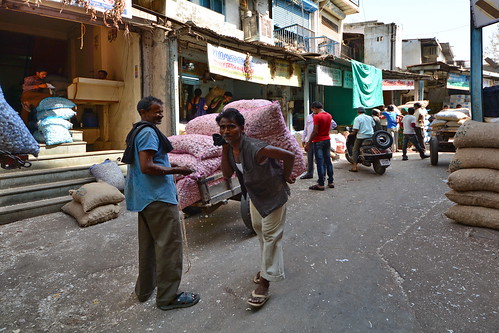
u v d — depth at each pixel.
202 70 9.87
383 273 2.98
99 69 8.93
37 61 10.02
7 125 2.88
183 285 2.95
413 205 5.11
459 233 3.85
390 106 11.91
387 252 3.43
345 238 3.87
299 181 7.23
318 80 11.35
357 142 7.95
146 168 2.44
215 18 9.55
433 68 16.31
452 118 8.70
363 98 13.11
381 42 20.25
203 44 8.34
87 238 4.17
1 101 2.91
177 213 2.65
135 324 2.45
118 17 6.12
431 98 22.83
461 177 4.01
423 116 10.16
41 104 6.61
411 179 7.08
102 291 2.94
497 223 3.80
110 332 2.37
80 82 7.59
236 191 4.30
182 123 8.55
